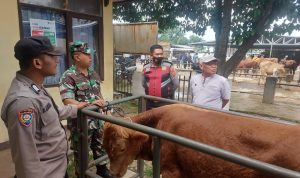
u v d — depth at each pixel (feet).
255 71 60.59
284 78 52.70
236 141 4.64
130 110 21.25
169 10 23.44
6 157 11.81
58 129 5.60
